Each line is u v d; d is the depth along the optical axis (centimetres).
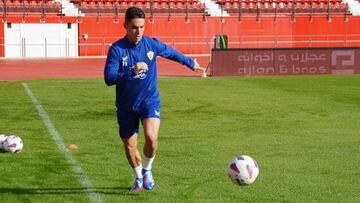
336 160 1021
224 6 4706
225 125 1395
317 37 4719
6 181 861
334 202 764
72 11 4400
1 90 2100
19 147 1062
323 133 1290
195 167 959
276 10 4706
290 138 1232
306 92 2050
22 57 4166
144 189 815
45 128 1342
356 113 1584
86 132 1293
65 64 3616
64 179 877
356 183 863
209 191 813
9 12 4222
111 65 731
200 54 4509
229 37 4572
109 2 4481
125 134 777
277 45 4650
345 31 4769
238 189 824
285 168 957
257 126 1380
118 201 763
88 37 4334
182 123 1420
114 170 935
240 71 2683
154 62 759
